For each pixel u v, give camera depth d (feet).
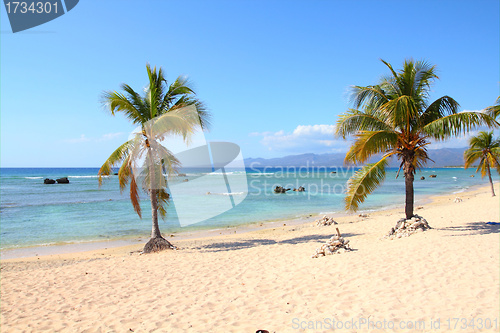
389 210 67.62
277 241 37.65
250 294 18.21
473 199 77.05
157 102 33.65
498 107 35.60
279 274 22.00
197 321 14.88
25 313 17.51
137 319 15.71
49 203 88.74
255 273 22.95
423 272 18.93
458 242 25.79
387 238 32.17
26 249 39.17
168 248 34.14
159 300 18.45
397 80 33.37
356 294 16.49
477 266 19.16
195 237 43.91
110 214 68.69
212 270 24.76
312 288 18.20
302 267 23.21
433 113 32.96
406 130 32.48
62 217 64.59
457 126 29.30
